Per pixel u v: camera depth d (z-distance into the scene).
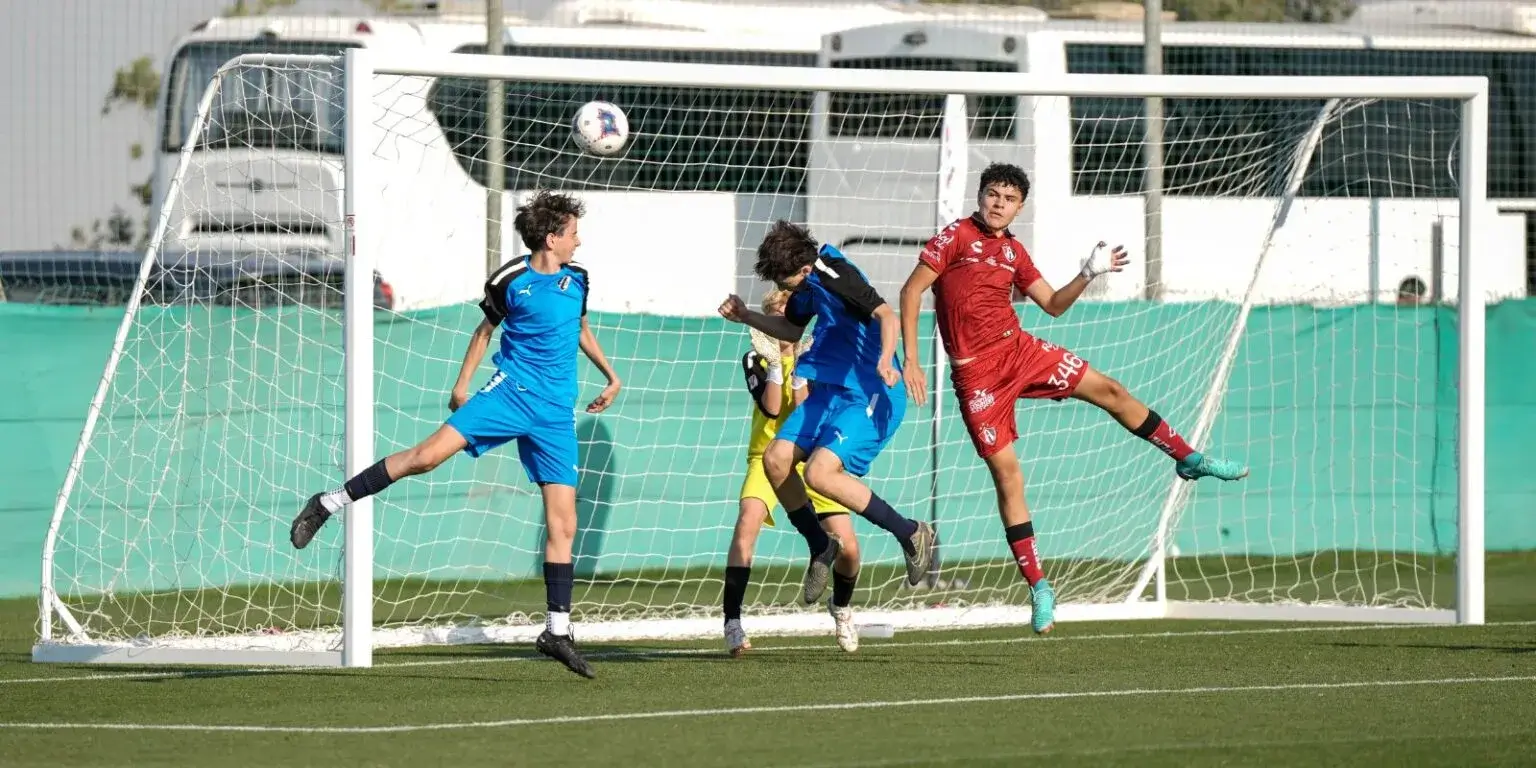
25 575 34.88
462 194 42.78
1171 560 40.84
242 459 34.12
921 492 38.94
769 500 26.38
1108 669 24.25
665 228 44.66
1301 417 41.94
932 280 24.33
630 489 37.47
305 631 29.03
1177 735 18.39
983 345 24.64
